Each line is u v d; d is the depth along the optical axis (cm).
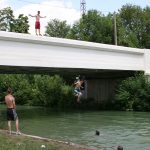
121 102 4478
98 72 4719
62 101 5297
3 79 6619
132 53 4459
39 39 3453
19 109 4984
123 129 2730
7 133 2066
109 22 7006
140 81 4353
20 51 3344
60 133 2541
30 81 6197
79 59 3869
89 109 4669
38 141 1741
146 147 2030
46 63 3556
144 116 3647
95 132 2541
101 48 4069
